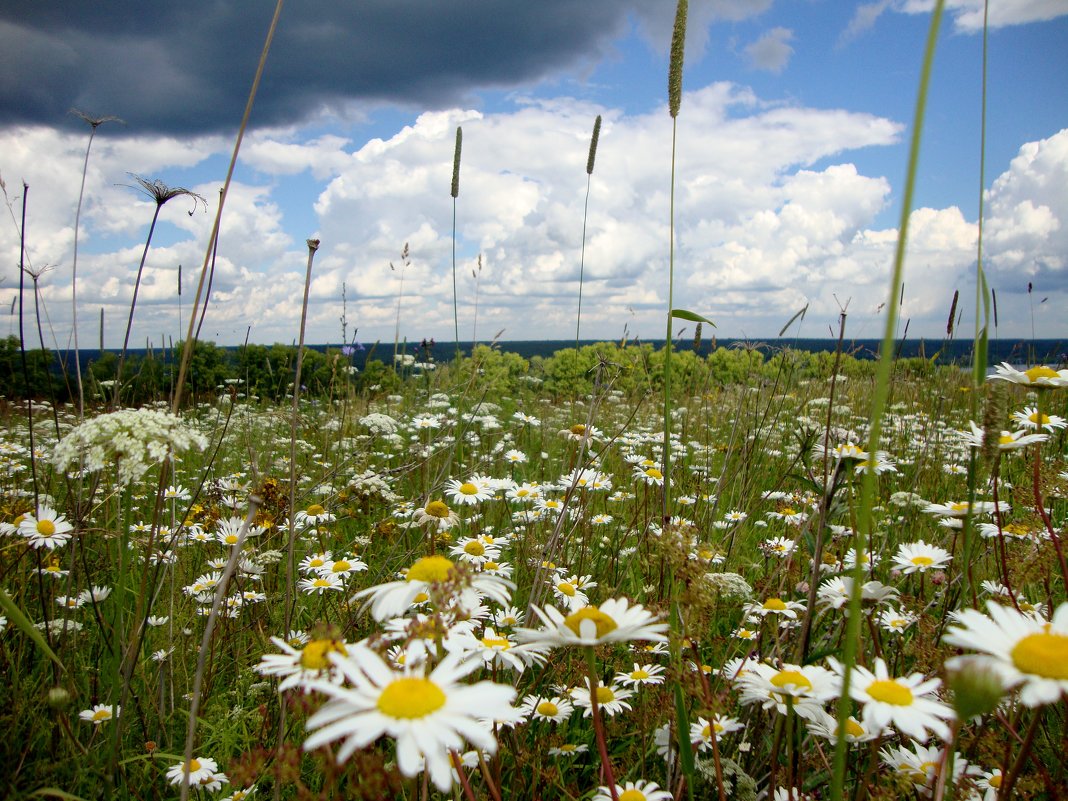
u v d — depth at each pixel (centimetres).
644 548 344
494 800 153
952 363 791
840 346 211
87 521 303
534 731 232
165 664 275
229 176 206
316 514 391
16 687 233
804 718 195
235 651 303
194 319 208
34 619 300
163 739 249
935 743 193
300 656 133
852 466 195
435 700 100
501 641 203
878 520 358
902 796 175
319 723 100
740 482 450
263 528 331
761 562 348
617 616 146
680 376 900
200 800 215
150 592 310
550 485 452
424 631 139
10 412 560
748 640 271
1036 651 108
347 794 154
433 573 158
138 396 546
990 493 335
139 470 198
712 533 363
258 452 588
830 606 204
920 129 82
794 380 643
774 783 174
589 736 246
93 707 255
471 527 422
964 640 115
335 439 646
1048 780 153
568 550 382
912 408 711
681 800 199
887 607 260
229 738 235
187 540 375
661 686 234
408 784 157
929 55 81
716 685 221
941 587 272
